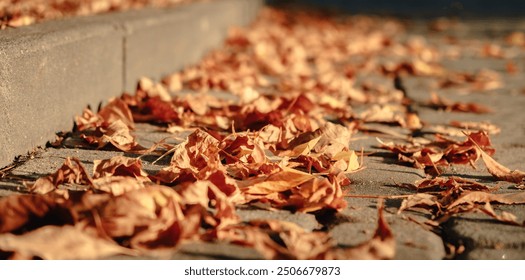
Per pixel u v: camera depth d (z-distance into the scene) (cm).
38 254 133
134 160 152
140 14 221
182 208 141
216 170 148
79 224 136
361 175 162
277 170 155
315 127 180
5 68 156
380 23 547
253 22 488
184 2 319
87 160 162
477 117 209
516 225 146
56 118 171
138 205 138
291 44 357
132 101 196
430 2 858
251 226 142
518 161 175
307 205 147
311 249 136
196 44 283
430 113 212
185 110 192
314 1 805
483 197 151
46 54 167
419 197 151
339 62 320
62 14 208
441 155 169
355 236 143
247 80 241
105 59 191
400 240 142
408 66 292
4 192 148
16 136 159
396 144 178
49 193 140
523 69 312
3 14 190
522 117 210
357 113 205
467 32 483
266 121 180
